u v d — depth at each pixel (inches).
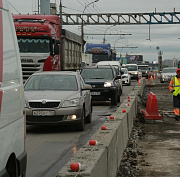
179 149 397.1
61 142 426.6
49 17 1016.2
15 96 200.2
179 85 634.8
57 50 971.3
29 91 518.6
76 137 459.2
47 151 377.4
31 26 954.7
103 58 1834.4
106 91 859.4
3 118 179.0
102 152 223.1
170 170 314.0
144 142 439.8
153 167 324.2
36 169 307.6
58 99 486.9
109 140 260.8
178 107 636.7
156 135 488.7
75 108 489.1
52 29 979.3
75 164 182.1
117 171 302.7
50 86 534.9
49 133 489.1
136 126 567.8
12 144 194.5
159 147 409.1
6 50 192.1
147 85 1983.3
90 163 196.1
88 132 496.7
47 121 483.2
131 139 446.0
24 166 217.5
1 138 176.1
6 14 199.8
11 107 192.5
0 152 174.1
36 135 474.3
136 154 370.3
